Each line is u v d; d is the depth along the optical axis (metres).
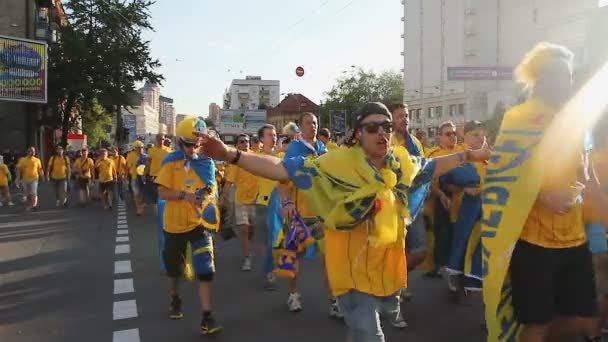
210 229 5.59
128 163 17.03
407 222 3.38
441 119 71.94
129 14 40.53
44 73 30.39
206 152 3.18
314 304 6.45
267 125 7.94
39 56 30.23
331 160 3.23
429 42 74.38
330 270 3.32
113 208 17.52
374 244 3.13
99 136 63.50
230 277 7.96
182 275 5.80
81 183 18.06
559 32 39.00
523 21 64.56
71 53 38.41
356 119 3.28
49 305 6.48
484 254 3.41
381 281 3.29
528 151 3.23
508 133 3.33
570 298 3.37
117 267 8.57
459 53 69.31
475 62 67.94
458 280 6.36
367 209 3.16
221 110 63.00
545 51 3.32
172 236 5.61
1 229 12.77
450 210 6.34
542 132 3.23
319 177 3.22
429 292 6.90
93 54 38.72
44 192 24.55
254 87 105.75
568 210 3.20
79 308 6.36
